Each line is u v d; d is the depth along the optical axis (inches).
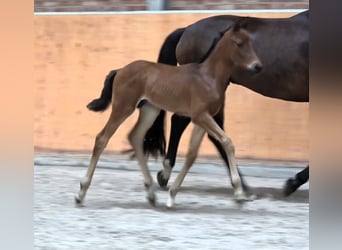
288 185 402.9
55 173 484.4
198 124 348.2
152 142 398.9
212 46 357.4
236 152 495.5
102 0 583.5
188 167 361.4
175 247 287.9
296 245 292.8
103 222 332.8
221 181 460.8
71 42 540.1
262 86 399.5
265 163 488.4
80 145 536.4
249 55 343.0
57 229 317.1
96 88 533.6
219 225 330.6
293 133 482.0
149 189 370.9
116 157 521.3
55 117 544.4
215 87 346.6
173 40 423.2
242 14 498.0
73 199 390.3
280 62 391.2
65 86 541.3
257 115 490.3
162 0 559.5
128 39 527.2
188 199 397.1
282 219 346.0
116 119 360.2
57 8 594.2
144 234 309.9
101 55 533.6
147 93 357.1
